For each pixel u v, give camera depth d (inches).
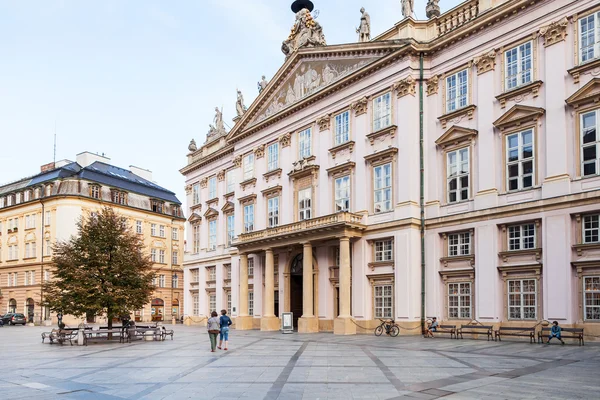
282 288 1610.5
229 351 926.4
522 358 725.9
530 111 1060.5
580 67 983.0
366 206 1365.7
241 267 1694.1
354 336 1230.3
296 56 1646.2
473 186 1162.0
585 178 964.0
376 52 1395.2
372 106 1391.5
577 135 983.6
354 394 488.7
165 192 3248.0
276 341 1136.2
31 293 2773.1
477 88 1172.5
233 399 479.2
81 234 1321.4
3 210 2997.0
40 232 2760.8
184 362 771.4
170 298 3110.2
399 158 1288.1
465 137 1181.1
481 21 1163.9
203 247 2159.2
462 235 1182.3
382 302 1301.7
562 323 960.9
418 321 1221.7
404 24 1323.8
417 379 564.7
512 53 1118.4
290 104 1662.2
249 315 1706.4
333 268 1433.3
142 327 1284.4
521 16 1101.1
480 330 1087.0
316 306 1471.5
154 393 519.2
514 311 1053.2
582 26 1001.5
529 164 1067.3
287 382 565.6
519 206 1053.2
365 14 1473.9
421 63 1291.8
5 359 866.1
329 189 1481.3
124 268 1296.8
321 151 1524.4
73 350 1026.7
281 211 1656.0
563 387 497.4
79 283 1240.2
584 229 964.0
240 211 1867.6
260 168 1776.6
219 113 2177.7
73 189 2669.8
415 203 1255.5
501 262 1082.7
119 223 1364.4
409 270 1227.9
